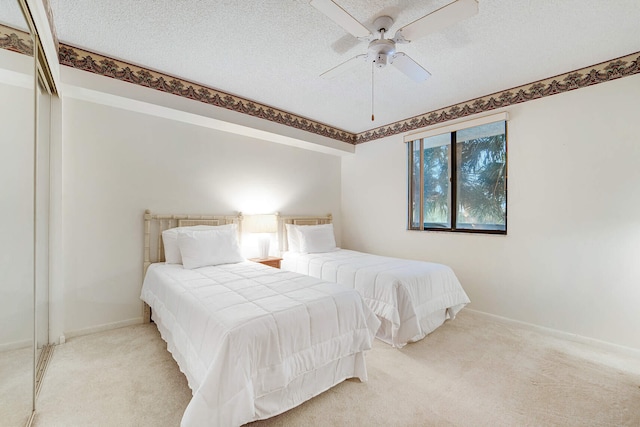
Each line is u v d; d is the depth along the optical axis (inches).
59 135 93.5
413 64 80.3
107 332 102.9
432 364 85.2
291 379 59.1
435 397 69.4
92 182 102.5
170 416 61.1
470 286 131.0
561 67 101.2
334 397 69.0
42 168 86.5
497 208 127.4
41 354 85.4
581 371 81.6
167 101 108.3
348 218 191.3
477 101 128.1
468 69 102.5
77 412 61.8
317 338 65.4
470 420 61.7
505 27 78.7
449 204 142.6
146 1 70.0
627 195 93.2
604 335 96.7
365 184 180.2
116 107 107.7
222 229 123.3
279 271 101.5
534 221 112.4
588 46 87.8
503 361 87.2
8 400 57.5
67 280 97.5
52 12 73.1
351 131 180.7
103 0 69.6
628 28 78.7
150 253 114.7
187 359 63.4
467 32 81.0
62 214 95.9
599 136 98.3
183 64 100.7
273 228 144.3
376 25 77.0
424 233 148.9
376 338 103.8
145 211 113.8
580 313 101.7
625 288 93.4
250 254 144.1
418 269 108.3
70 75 90.3
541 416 63.2
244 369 51.9
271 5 71.0
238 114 128.0
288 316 61.8
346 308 73.0
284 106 139.8
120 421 59.4
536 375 79.5
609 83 96.3
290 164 166.1
